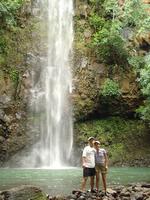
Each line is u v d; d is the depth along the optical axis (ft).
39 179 76.74
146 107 113.50
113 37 122.21
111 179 77.10
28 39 125.59
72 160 117.29
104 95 120.47
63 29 128.98
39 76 123.24
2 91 117.60
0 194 45.19
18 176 83.15
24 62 122.93
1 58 120.78
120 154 115.03
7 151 113.80
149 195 52.90
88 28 128.26
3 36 122.62
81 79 123.75
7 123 115.75
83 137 118.93
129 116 123.85
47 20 128.98
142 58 122.62
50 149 118.73
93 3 130.31
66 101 122.62
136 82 122.42
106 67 124.77
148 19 122.83
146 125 120.88
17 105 118.62
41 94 122.01
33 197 45.19
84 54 125.80
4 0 119.24
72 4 130.82
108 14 128.26
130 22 126.00
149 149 116.78
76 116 121.29
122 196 53.98
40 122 119.65
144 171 96.89
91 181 56.54
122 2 129.49
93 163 56.34
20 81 120.78
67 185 66.80
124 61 124.67
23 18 126.82
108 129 120.88
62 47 127.13
